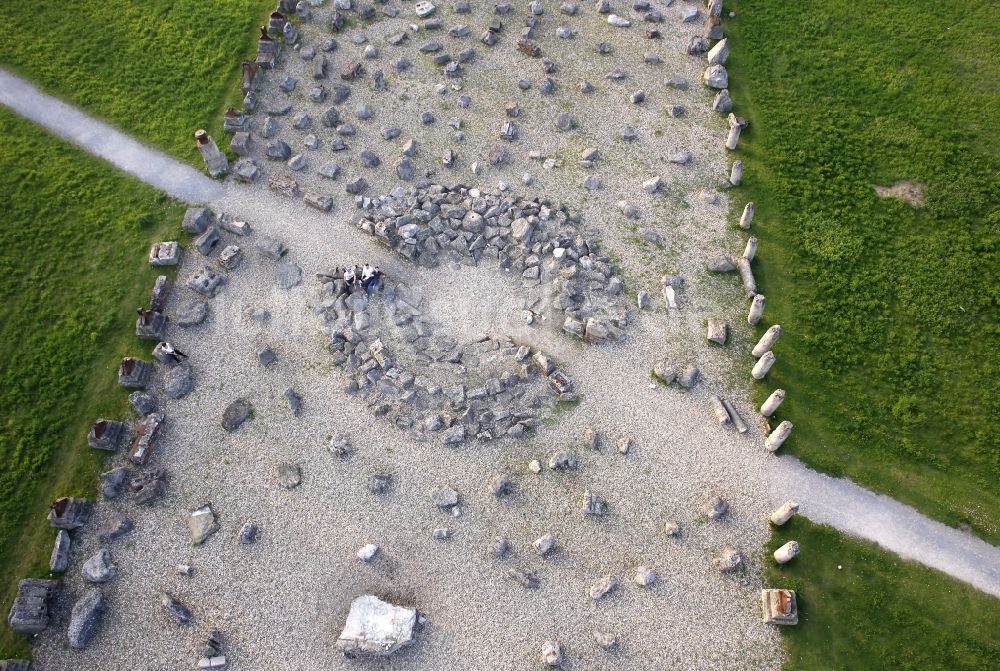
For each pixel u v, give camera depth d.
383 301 27.44
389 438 24.72
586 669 20.94
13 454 24.22
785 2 37.66
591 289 27.94
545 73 35.12
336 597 21.94
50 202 30.11
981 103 33.59
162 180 30.92
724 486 24.03
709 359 26.62
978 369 26.47
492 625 21.55
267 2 37.59
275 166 31.62
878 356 26.73
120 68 34.41
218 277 28.00
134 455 23.94
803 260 29.22
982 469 24.44
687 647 21.28
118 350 26.59
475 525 23.17
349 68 34.59
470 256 28.67
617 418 25.27
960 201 30.42
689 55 36.16
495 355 26.33
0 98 33.09
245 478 23.98
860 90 34.25
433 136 32.66
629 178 31.48
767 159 32.12
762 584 22.31
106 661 20.92
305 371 26.08
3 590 21.91
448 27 37.00
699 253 29.34
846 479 24.25
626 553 22.78
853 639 21.41
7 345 26.55
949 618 21.72
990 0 37.28
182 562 22.50
